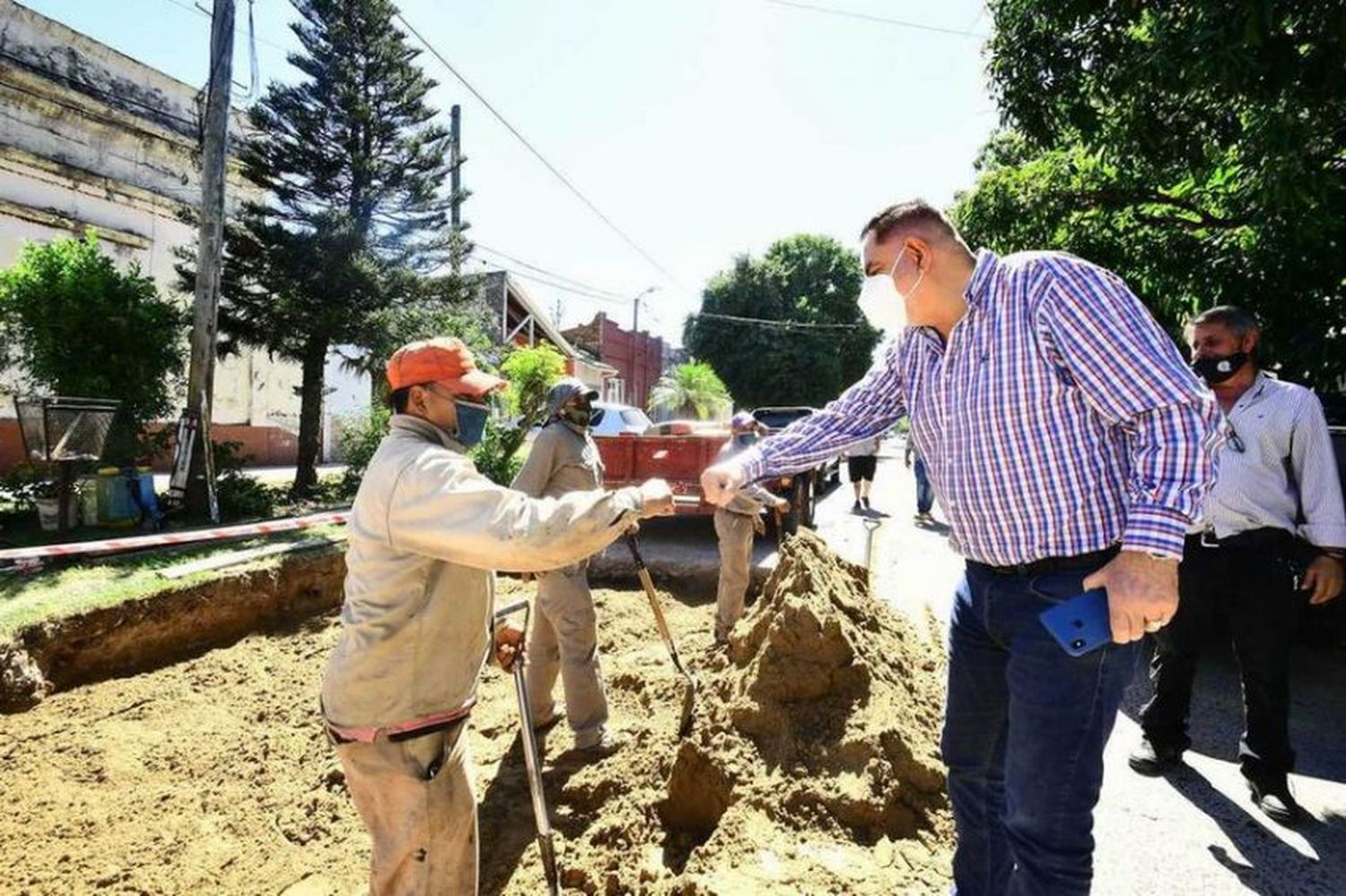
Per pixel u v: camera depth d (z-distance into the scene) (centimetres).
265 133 1166
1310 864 269
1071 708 161
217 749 398
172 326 907
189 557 639
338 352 1202
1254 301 541
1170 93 446
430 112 1252
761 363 3531
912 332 199
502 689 471
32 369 819
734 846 254
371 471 206
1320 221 461
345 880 290
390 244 1227
